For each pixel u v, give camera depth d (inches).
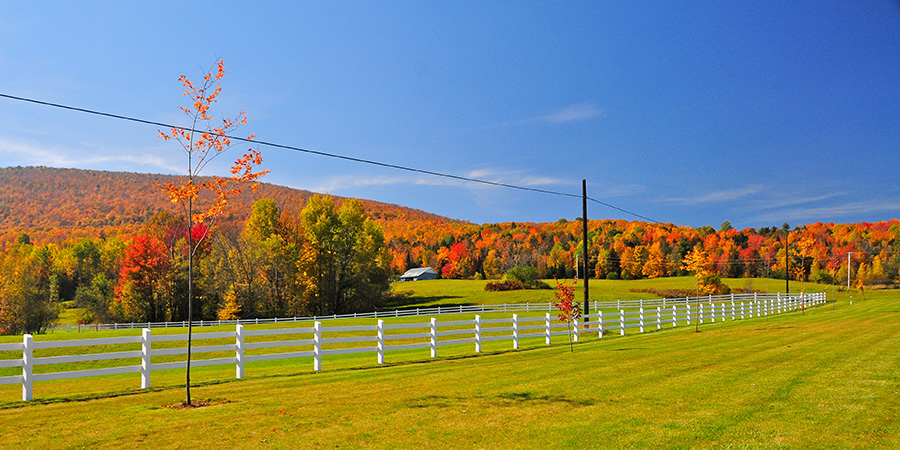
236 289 2358.5
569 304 797.2
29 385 430.9
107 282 2866.6
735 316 1616.6
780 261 4121.6
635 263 4180.6
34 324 2283.5
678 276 4116.6
